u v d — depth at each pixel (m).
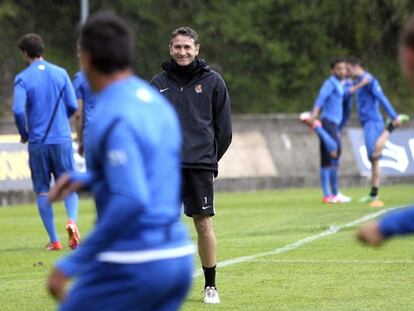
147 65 95.62
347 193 58.50
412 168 66.56
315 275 26.75
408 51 11.05
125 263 11.55
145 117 11.71
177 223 12.05
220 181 61.44
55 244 33.66
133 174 11.29
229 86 95.94
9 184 54.06
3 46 91.38
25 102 32.72
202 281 25.81
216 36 97.62
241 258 30.22
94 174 11.92
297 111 95.38
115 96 11.77
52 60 93.69
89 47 11.84
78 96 32.44
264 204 50.78
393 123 48.91
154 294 11.69
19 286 25.95
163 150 11.83
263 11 98.44
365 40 99.38
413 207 11.30
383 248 31.66
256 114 94.81
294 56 98.00
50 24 95.50
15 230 40.88
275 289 24.69
